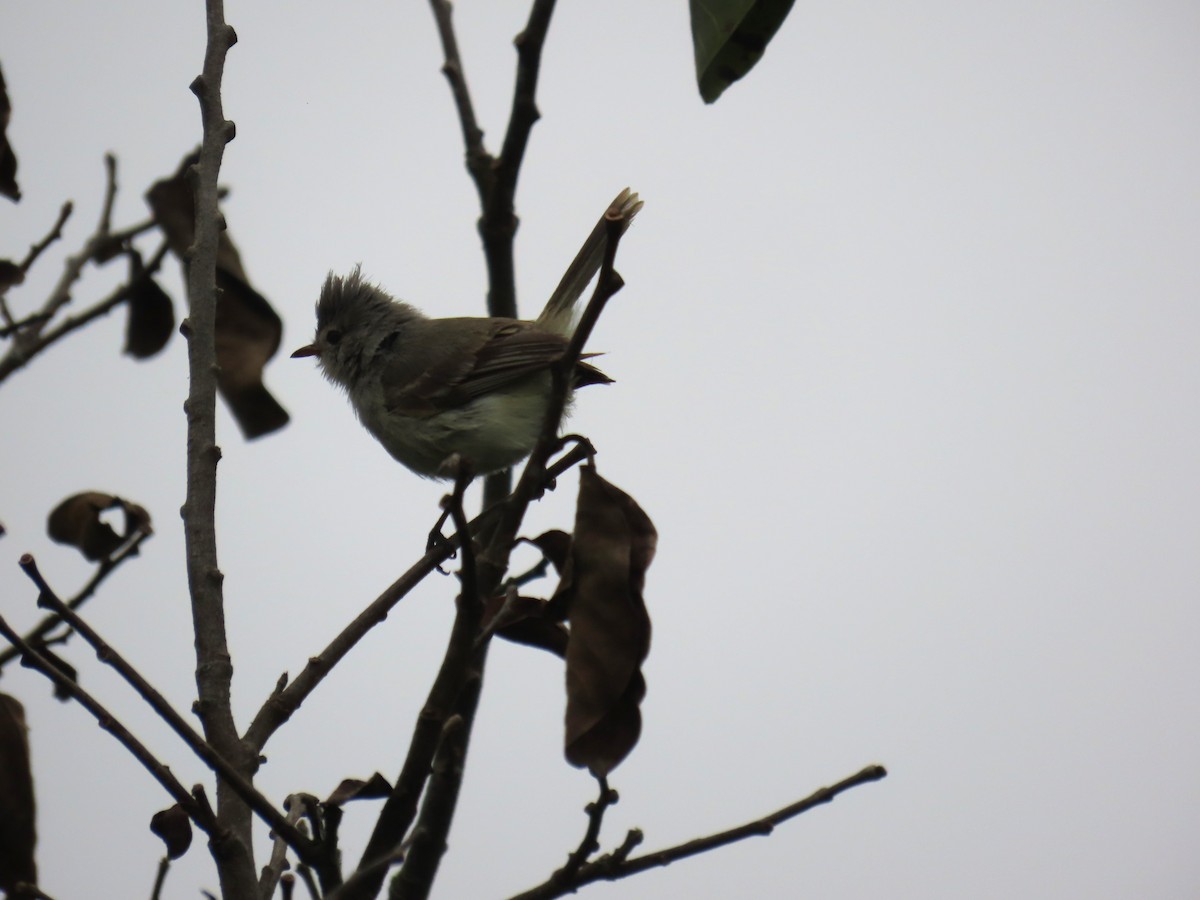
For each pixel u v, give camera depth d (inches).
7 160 277.1
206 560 224.5
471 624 206.7
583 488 222.8
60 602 189.6
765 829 214.4
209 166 242.5
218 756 194.9
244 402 277.1
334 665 225.6
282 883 197.3
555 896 207.8
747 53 224.7
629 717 208.1
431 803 255.9
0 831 212.5
